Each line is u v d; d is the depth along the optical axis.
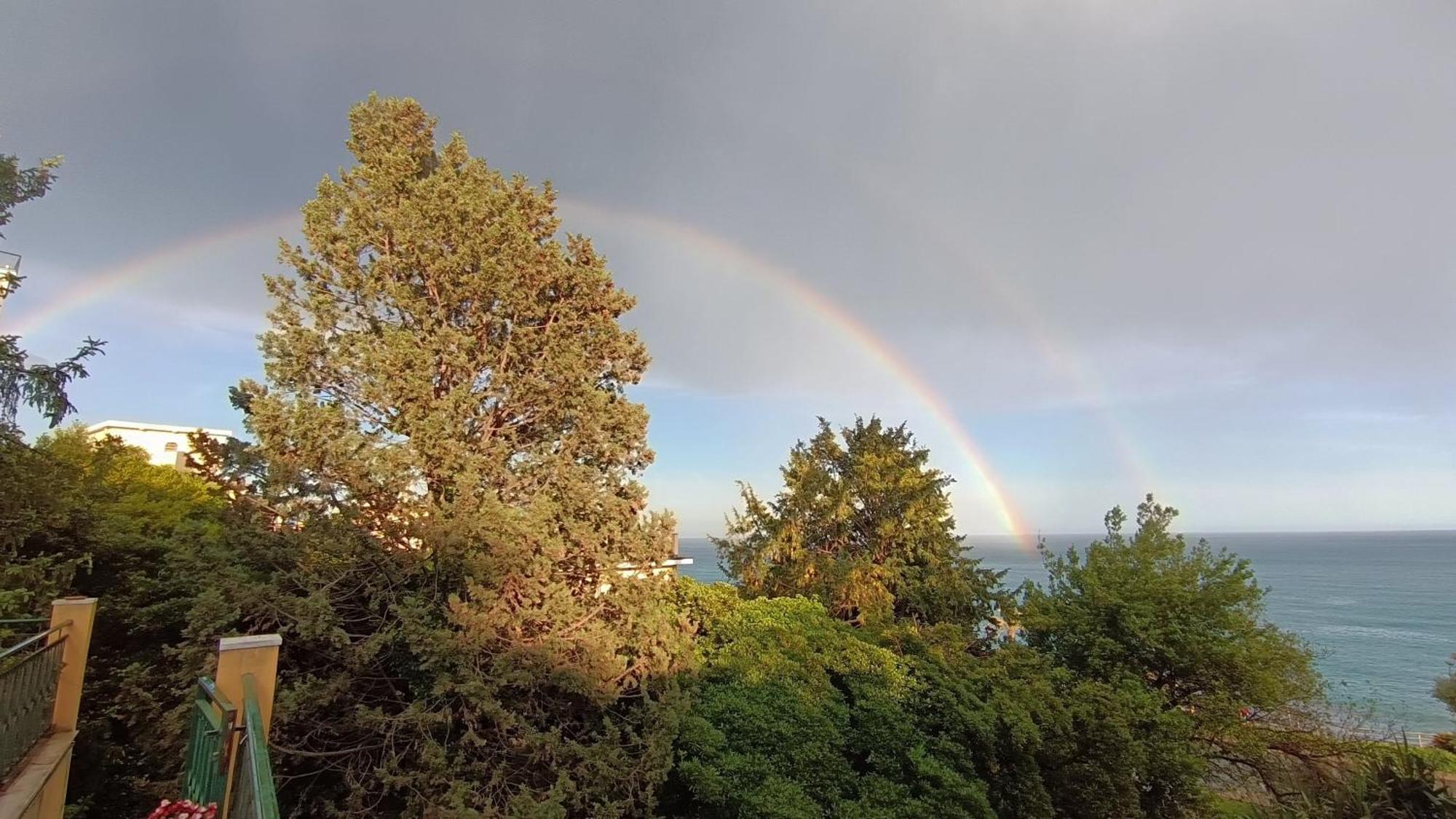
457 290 10.96
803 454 20.11
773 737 9.83
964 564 18.64
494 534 9.38
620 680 10.16
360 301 10.94
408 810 8.33
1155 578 15.70
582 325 11.96
